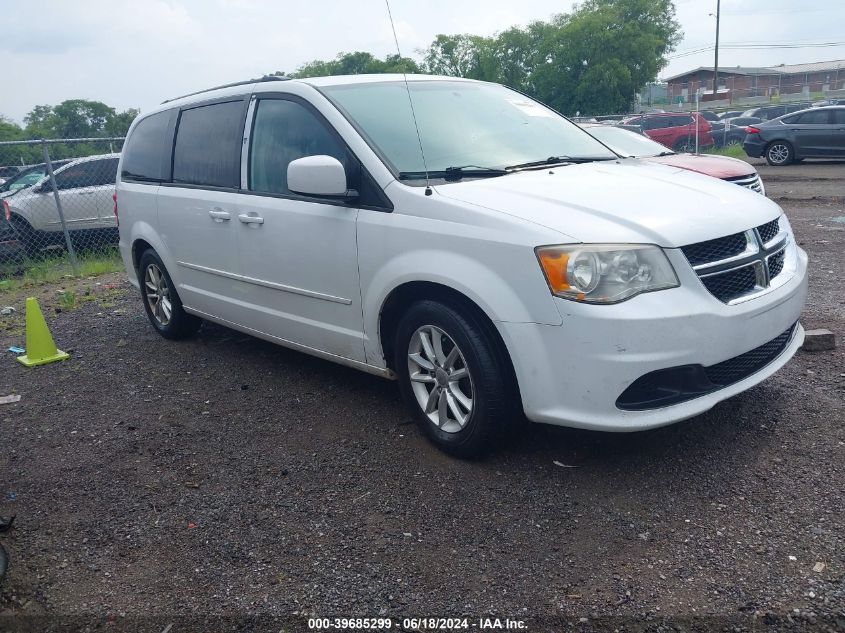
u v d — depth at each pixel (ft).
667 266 10.30
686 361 10.25
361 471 12.09
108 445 13.87
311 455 12.82
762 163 71.61
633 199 11.33
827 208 38.04
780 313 11.46
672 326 10.08
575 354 10.21
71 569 10.05
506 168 13.30
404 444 12.91
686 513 10.19
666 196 11.60
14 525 11.28
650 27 152.66
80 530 11.00
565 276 10.16
